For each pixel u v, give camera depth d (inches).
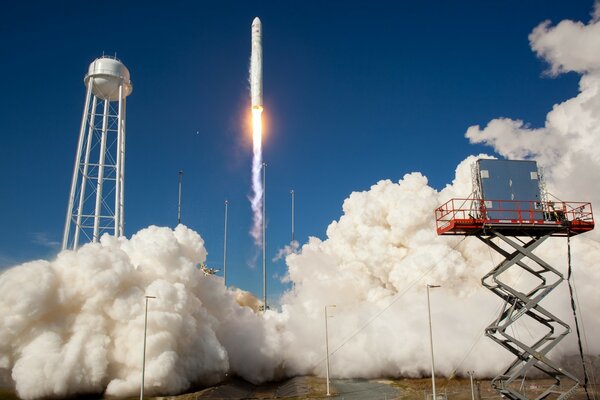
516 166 1370.6
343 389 2320.4
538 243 1353.3
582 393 2017.7
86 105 2785.4
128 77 2856.8
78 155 2719.0
